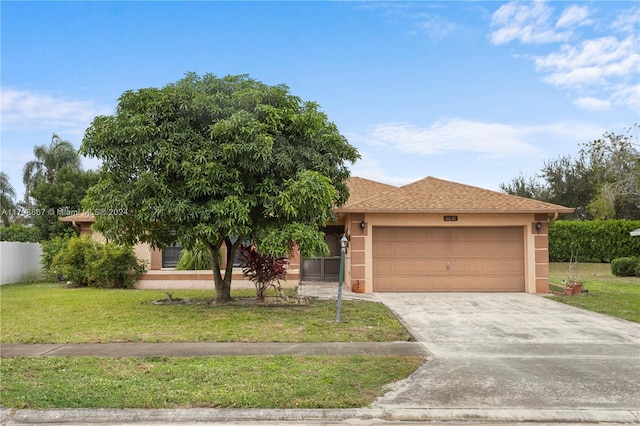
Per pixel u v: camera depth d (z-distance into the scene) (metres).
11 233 27.83
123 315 10.90
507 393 5.77
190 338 8.54
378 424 5.05
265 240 10.91
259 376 6.25
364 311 11.57
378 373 6.45
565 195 38.88
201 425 5.02
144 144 10.81
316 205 10.84
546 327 9.93
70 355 7.38
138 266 17.22
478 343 8.38
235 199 10.62
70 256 17.28
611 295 15.38
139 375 6.29
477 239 16.53
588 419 5.13
